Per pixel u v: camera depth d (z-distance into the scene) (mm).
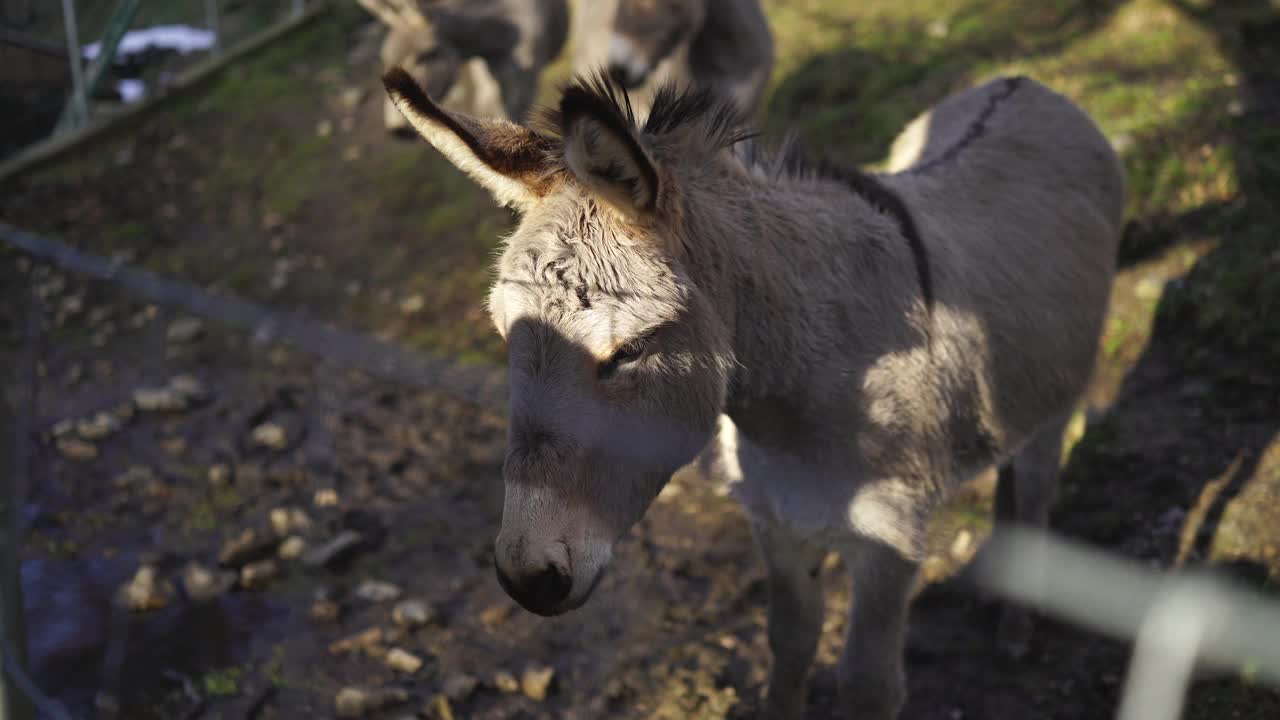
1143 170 4242
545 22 5465
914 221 2199
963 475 2373
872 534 2068
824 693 2824
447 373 4320
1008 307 2379
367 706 2846
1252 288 3676
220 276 5434
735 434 2152
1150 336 3744
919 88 5379
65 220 6074
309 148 6449
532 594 1478
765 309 1845
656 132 1777
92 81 7035
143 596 3312
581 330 1496
